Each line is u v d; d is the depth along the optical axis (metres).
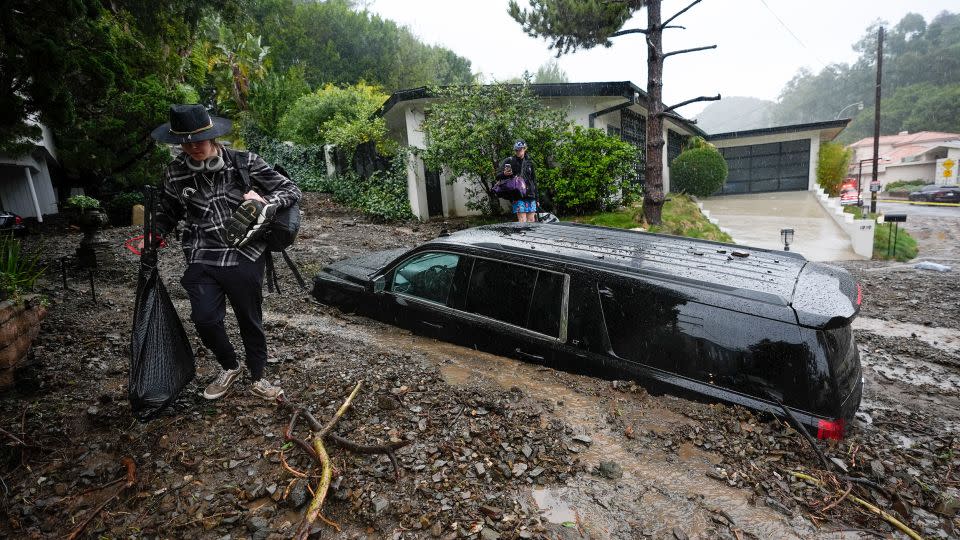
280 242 2.91
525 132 11.48
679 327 3.30
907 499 2.56
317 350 4.26
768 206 18.89
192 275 2.78
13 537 2.26
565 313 3.74
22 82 5.48
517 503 2.43
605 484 2.60
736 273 3.52
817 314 2.90
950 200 36.91
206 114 2.56
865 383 4.71
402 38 40.25
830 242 13.46
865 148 65.38
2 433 2.89
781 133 23.44
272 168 2.88
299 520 2.34
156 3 12.65
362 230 11.59
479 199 14.03
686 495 2.53
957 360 5.26
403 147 13.49
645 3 11.40
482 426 3.05
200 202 2.71
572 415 3.22
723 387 3.18
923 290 8.21
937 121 86.75
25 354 3.66
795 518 2.39
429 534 2.23
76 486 2.59
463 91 11.98
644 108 16.16
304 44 35.25
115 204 13.55
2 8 5.08
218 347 2.95
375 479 2.57
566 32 11.58
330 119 19.48
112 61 6.87
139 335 2.73
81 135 11.61
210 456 2.79
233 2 14.52
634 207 13.29
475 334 4.22
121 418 3.13
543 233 4.73
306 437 2.93
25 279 4.11
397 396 3.38
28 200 17.97
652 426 3.08
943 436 3.47
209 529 2.29
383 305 4.88
